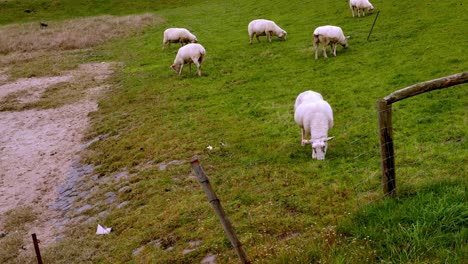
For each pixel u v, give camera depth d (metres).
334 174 10.71
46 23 48.84
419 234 6.51
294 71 21.78
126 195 12.45
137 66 28.80
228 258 7.78
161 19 45.50
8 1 60.38
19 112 23.34
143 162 14.63
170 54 30.70
